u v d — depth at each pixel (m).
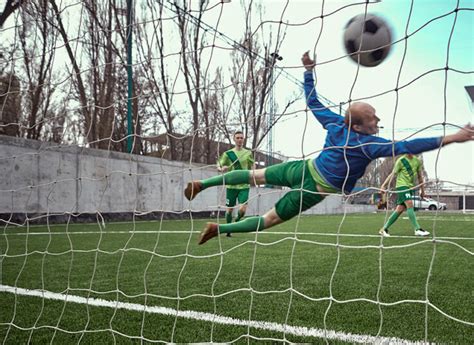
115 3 7.43
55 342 1.98
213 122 5.57
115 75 8.03
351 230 8.43
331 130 2.24
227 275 3.46
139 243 5.79
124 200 10.64
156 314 2.35
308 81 2.35
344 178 2.19
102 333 2.07
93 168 9.84
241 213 6.44
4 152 8.10
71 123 8.39
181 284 3.12
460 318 2.20
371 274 3.47
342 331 2.00
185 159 12.20
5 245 5.42
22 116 8.14
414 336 1.92
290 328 2.06
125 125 10.88
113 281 3.25
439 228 9.00
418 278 3.30
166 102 8.79
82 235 6.83
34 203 8.65
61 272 3.63
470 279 3.26
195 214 12.73
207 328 2.10
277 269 3.73
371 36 1.99
